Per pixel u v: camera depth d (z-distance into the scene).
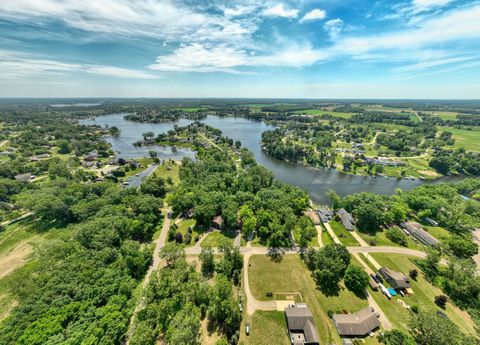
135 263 65.94
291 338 49.66
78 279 57.88
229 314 51.47
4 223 94.38
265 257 75.50
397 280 63.00
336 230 91.38
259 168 145.75
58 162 166.50
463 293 60.41
